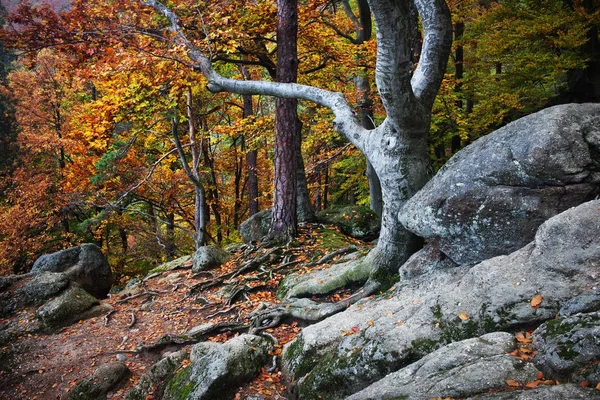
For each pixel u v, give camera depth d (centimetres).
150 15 984
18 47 813
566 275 379
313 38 1197
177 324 761
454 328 407
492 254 496
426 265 564
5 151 1905
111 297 973
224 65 1402
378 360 419
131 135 1248
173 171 1734
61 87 1798
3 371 681
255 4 1031
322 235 1030
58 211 1641
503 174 482
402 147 580
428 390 310
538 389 266
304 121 1564
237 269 917
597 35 1243
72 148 1462
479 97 1401
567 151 452
